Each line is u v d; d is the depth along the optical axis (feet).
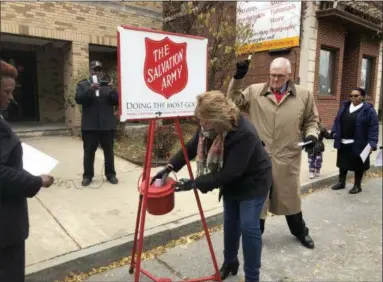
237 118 7.70
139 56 7.77
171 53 8.27
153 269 10.27
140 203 9.57
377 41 42.70
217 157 7.86
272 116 10.92
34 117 36.01
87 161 16.62
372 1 38.73
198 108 7.49
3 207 5.88
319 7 32.76
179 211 13.69
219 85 27.53
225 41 27.25
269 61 34.94
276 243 12.16
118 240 10.94
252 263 8.73
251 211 8.54
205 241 12.16
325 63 36.19
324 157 25.32
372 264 10.90
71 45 29.48
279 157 10.96
